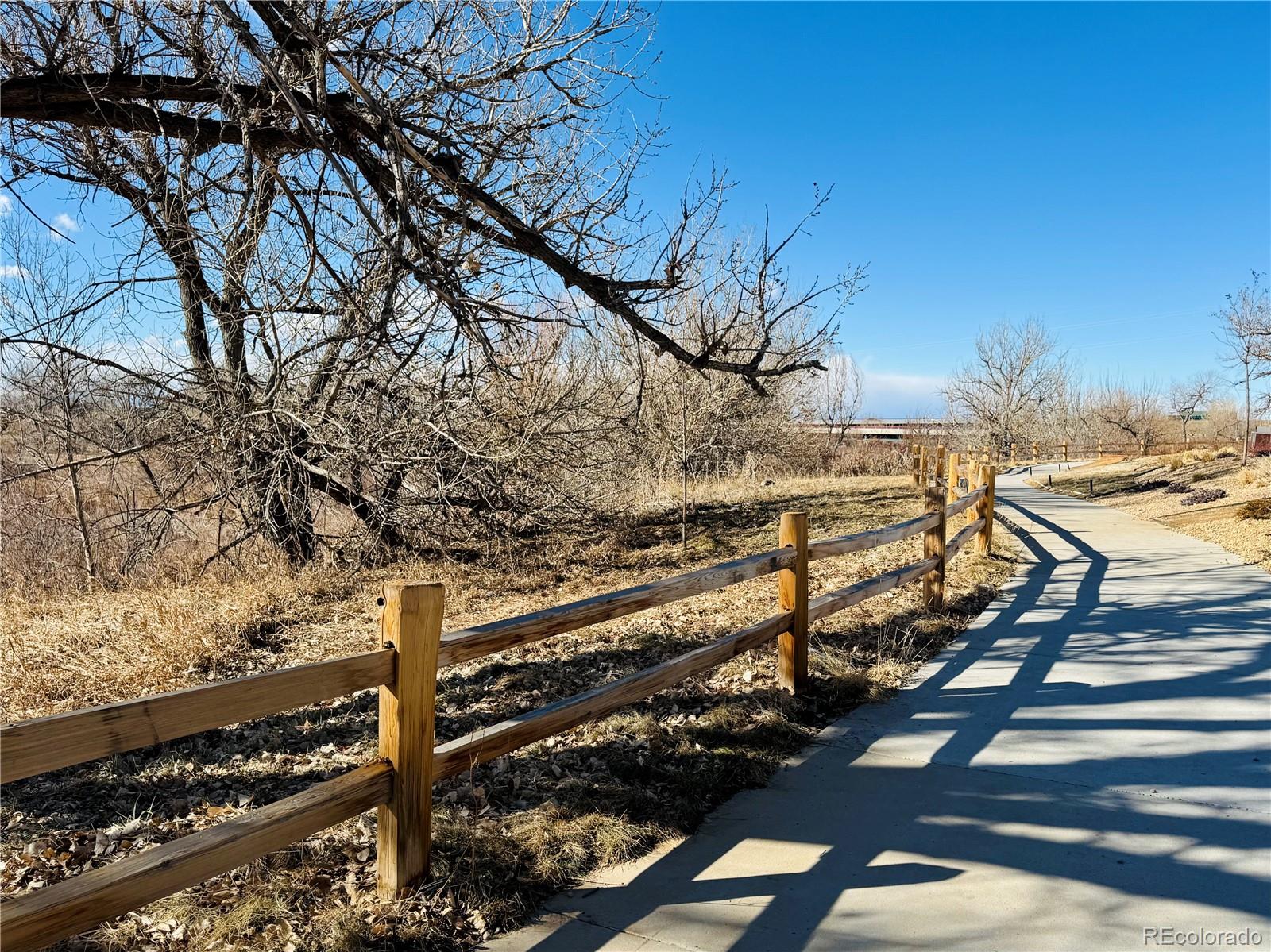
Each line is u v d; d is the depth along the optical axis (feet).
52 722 6.87
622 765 13.80
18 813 13.15
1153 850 11.17
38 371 34.32
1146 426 152.15
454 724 16.71
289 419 30.68
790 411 88.17
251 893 10.13
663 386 43.73
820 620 23.34
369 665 9.39
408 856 9.90
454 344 22.86
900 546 35.99
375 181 17.69
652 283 18.33
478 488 33.55
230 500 34.12
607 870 11.01
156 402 31.40
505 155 20.68
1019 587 29.58
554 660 20.70
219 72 18.63
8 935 6.47
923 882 10.50
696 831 12.07
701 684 18.06
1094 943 9.10
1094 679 18.63
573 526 40.91
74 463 30.81
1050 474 98.22
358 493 33.42
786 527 17.53
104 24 18.47
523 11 19.27
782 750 14.93
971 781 13.55
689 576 14.52
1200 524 45.14
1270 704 16.66
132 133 20.97
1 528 40.57
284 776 14.52
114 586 35.12
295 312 27.22
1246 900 9.93
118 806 13.48
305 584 31.27
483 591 31.60
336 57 17.13
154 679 20.18
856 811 12.59
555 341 32.42
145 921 9.77
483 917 9.71
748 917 9.80
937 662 20.39
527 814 12.07
